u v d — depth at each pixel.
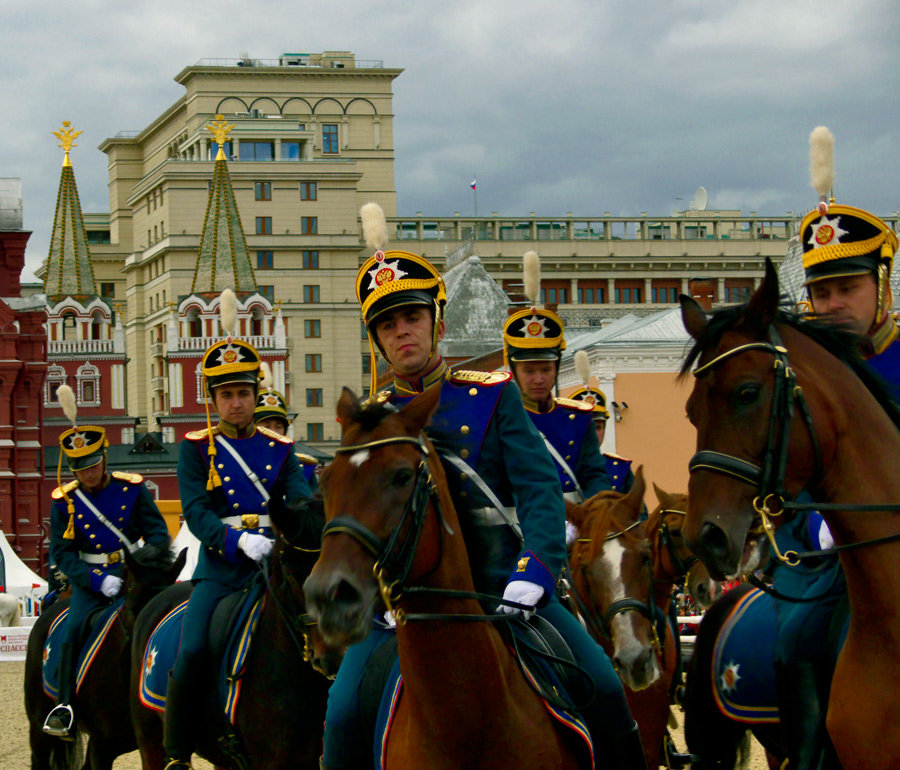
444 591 4.76
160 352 95.19
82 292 80.12
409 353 5.38
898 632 5.04
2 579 31.52
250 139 101.44
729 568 4.85
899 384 5.93
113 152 116.31
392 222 107.56
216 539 7.86
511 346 8.94
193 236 97.94
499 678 4.92
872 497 5.12
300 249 96.81
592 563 7.17
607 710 5.51
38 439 48.19
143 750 8.41
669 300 110.62
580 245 109.19
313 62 117.12
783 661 6.26
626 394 43.94
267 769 7.36
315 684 7.30
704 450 4.98
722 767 7.81
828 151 6.16
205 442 8.34
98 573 9.77
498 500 5.37
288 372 95.12
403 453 4.56
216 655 7.64
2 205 50.78
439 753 4.86
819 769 5.67
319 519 7.07
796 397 4.99
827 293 6.21
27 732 14.98
